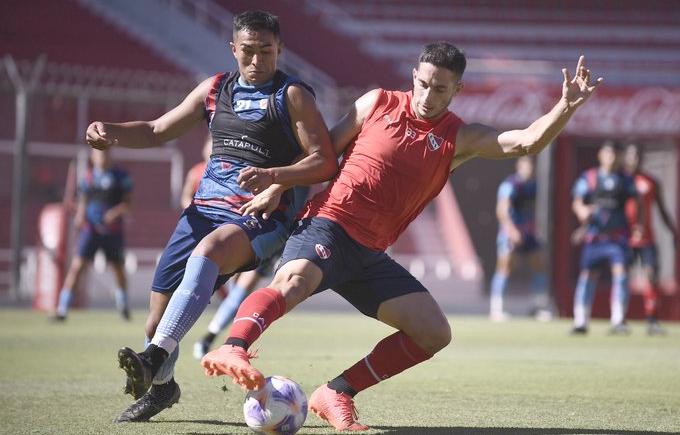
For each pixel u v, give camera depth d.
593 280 49.56
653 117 70.12
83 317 53.56
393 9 106.12
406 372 28.69
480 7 106.44
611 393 24.48
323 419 18.73
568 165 70.00
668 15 106.12
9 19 91.00
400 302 17.83
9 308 61.03
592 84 16.48
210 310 64.75
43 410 20.34
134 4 95.81
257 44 17.88
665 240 72.00
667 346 41.19
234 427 18.25
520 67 100.38
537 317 65.25
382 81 97.44
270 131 18.14
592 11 105.62
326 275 16.95
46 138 82.19
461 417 20.06
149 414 18.91
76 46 90.06
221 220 18.12
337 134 18.11
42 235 60.25
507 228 61.16
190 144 84.56
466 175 95.00
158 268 18.55
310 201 17.94
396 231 17.91
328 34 101.69
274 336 42.97
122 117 84.06
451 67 17.00
